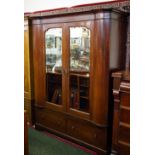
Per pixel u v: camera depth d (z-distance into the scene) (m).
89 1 2.54
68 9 2.70
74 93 2.43
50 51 2.60
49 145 2.49
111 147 2.23
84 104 2.34
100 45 2.04
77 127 2.45
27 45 2.81
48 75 2.70
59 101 2.62
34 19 2.66
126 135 1.96
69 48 2.35
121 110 1.97
